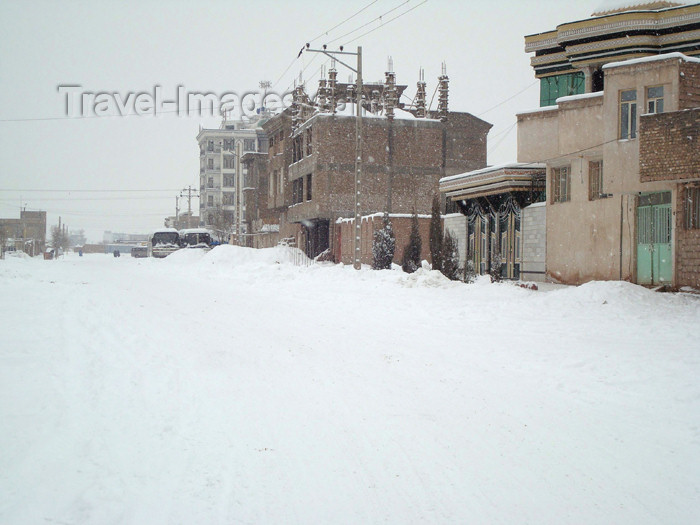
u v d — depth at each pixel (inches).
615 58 1058.1
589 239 1010.1
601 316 644.1
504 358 465.7
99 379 379.2
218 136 4854.8
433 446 278.8
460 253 1450.5
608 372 412.5
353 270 1159.6
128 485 231.3
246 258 1729.8
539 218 1148.5
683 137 784.3
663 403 343.0
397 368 433.1
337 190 1827.0
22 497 217.0
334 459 262.2
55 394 340.8
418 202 1871.3
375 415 323.3
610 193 914.1
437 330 596.4
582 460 264.2
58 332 534.6
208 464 254.1
